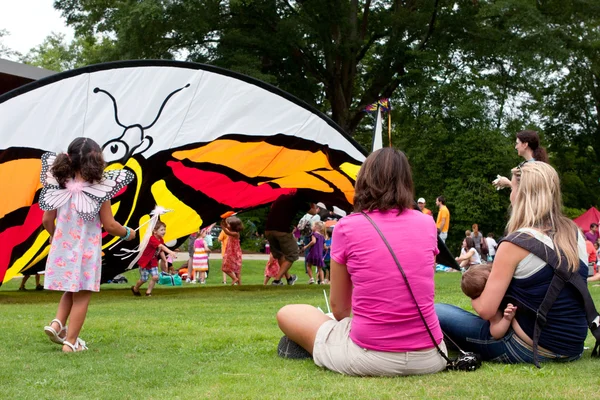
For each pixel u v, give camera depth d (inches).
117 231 205.2
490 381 149.5
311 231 633.6
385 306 152.3
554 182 170.4
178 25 993.5
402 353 153.7
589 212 1229.1
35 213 390.0
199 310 334.3
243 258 1089.4
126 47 1032.2
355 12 1210.0
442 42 1200.8
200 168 445.1
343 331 162.9
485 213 1198.3
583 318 169.5
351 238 154.4
